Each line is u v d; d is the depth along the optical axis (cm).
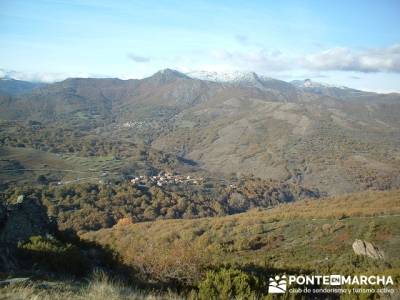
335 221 5628
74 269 1075
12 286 733
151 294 841
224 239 5619
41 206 1561
